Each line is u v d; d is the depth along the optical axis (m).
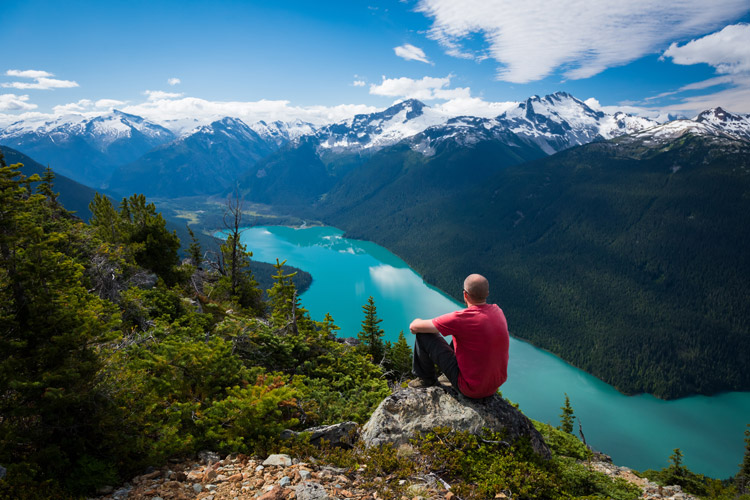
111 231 30.06
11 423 5.50
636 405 161.25
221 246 34.06
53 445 5.28
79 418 5.80
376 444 6.14
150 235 29.56
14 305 6.02
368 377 15.84
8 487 4.70
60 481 5.19
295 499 4.83
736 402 170.25
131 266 24.67
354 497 4.96
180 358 8.67
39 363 5.92
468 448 6.03
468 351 6.06
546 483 5.54
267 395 7.16
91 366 6.12
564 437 15.37
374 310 28.08
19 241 6.06
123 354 8.15
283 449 6.36
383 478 5.47
